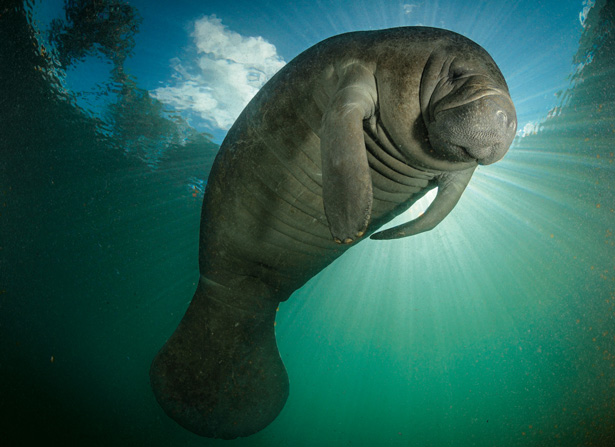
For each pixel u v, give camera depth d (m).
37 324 6.34
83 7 6.51
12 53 6.48
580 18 6.89
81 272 9.55
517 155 8.84
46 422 4.31
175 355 4.04
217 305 4.05
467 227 10.96
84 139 8.66
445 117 2.26
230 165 3.48
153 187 10.54
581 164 8.03
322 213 3.41
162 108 8.36
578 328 7.80
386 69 2.53
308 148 3.07
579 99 7.60
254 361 4.11
